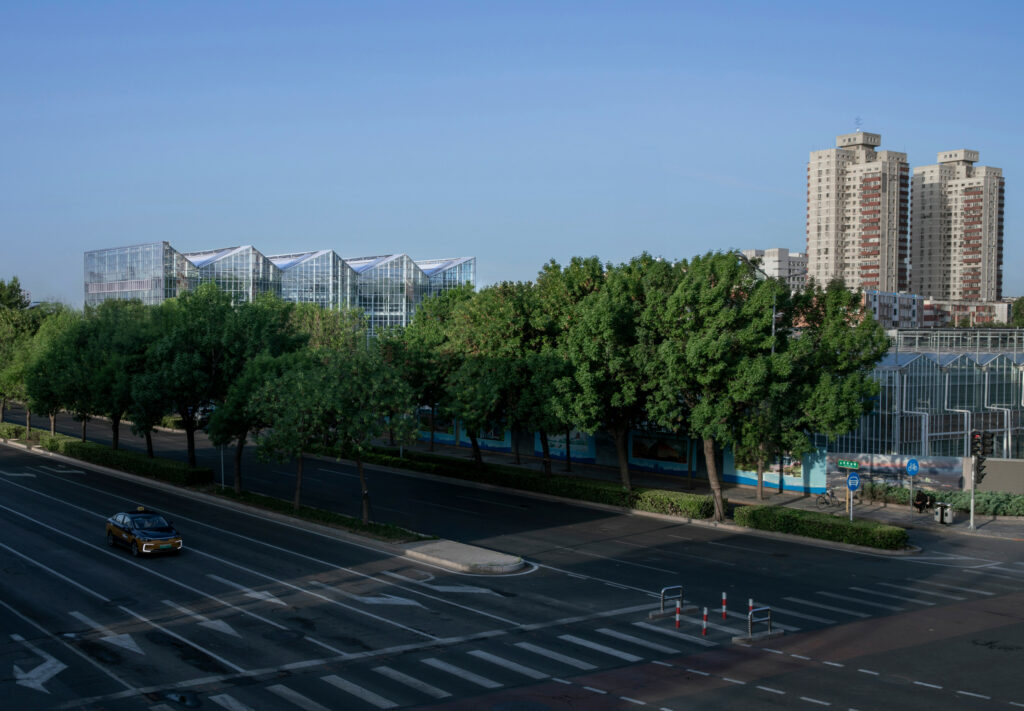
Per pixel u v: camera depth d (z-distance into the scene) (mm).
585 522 42438
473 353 51719
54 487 50969
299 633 23844
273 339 56188
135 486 52469
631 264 49500
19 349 76000
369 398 38531
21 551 33906
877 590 29297
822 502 47000
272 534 38469
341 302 103125
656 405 41969
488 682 19984
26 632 23703
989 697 19188
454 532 39406
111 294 106750
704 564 33312
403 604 27078
